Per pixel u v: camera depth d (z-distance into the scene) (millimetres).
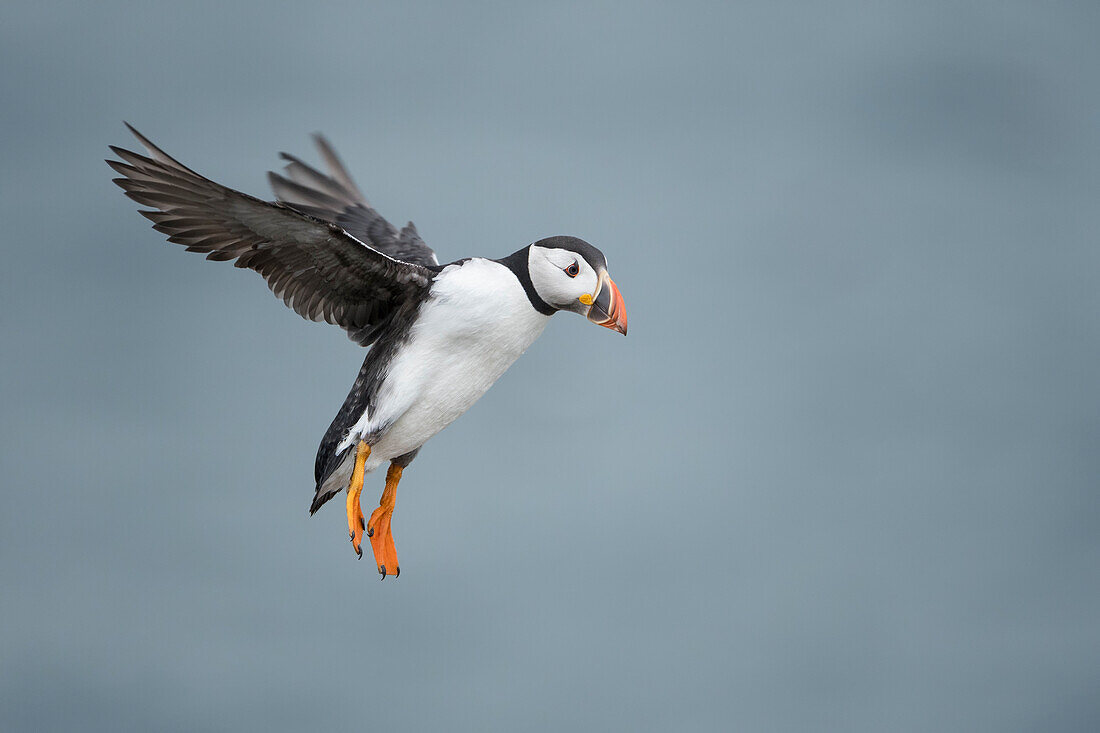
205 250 10492
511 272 10836
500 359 10922
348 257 10570
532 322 10883
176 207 10062
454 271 10828
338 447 11039
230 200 9875
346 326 11258
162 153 9453
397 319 10969
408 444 11156
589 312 10773
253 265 10695
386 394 10734
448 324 10648
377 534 11750
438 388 10789
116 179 9812
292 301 11008
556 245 10719
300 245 10484
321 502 11656
